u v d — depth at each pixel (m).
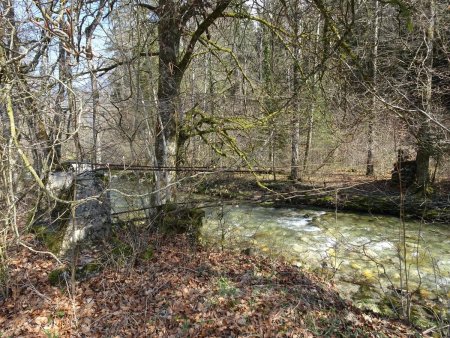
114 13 6.77
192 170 7.71
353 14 5.66
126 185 8.09
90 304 5.15
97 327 4.71
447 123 8.75
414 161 13.16
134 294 5.47
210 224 9.75
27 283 5.48
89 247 6.70
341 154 14.36
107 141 7.14
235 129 9.03
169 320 4.90
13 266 5.89
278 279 6.40
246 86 11.18
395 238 9.26
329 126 10.05
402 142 9.49
